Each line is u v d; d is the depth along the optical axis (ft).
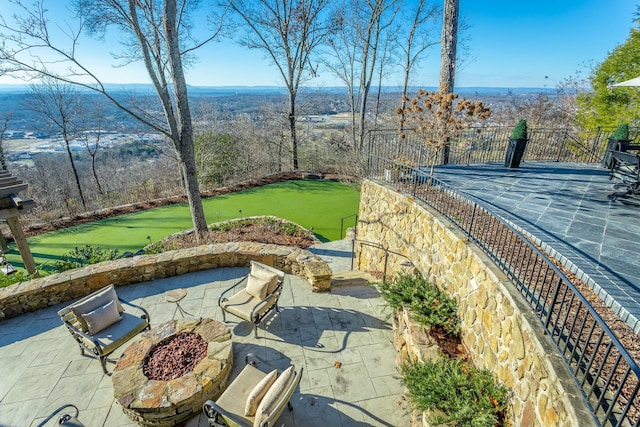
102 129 64.59
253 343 15.53
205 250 22.00
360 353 15.03
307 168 70.08
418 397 10.71
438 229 16.87
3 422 11.63
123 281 19.92
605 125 38.68
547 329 8.75
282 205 45.70
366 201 29.14
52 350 14.96
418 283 16.58
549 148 33.19
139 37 26.55
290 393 10.29
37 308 17.78
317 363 14.43
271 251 21.91
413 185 22.38
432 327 14.03
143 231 37.37
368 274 21.99
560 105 64.08
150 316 17.31
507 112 69.82
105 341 13.52
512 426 9.37
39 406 12.22
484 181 23.72
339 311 17.92
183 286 20.03
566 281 8.15
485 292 12.00
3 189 21.50
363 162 47.32
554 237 13.66
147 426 11.66
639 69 35.73
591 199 19.13
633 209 17.29
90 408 12.19
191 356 13.47
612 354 8.61
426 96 23.35
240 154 68.18
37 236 36.04
